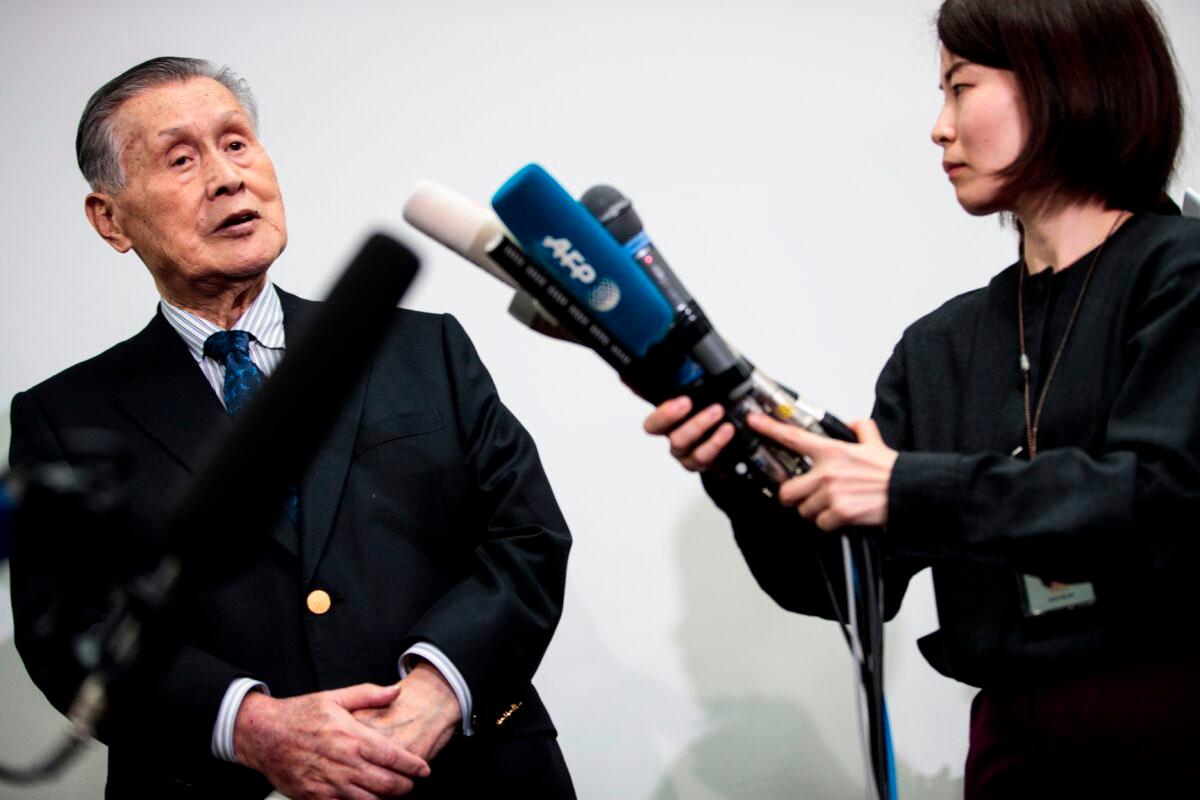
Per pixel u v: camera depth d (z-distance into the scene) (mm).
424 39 2322
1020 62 1291
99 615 1062
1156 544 1154
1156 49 1306
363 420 1833
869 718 1171
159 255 1891
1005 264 2400
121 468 1611
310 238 2258
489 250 1099
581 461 2260
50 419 1816
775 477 1206
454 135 2307
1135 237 1317
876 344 2346
